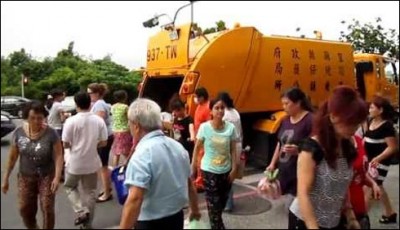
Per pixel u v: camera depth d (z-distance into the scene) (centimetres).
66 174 271
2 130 242
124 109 414
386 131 360
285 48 608
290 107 291
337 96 187
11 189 247
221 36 559
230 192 348
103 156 342
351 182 219
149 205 216
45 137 253
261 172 539
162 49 609
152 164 211
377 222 359
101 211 264
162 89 630
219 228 320
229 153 338
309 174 190
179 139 477
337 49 650
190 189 253
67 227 248
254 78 586
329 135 188
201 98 473
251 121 616
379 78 737
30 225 242
